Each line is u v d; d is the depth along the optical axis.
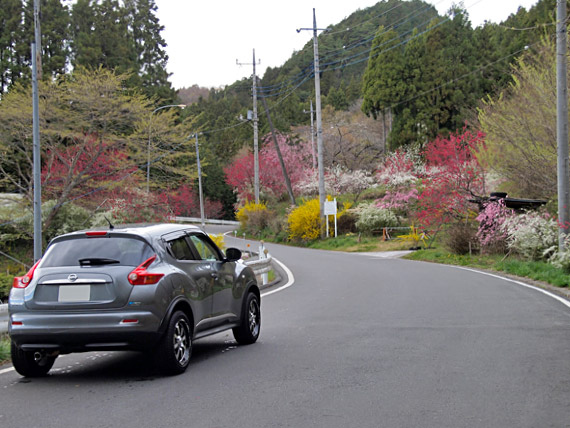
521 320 10.62
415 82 47.88
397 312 11.99
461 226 27.14
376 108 50.44
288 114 76.31
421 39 50.66
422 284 17.00
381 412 5.48
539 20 35.31
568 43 21.33
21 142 25.55
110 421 5.38
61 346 6.82
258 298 9.73
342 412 5.50
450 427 5.04
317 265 25.55
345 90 81.19
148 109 25.86
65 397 6.32
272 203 62.00
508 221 21.97
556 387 6.25
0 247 27.66
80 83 24.48
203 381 6.84
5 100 23.81
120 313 6.76
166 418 5.43
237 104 87.94
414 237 31.86
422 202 31.70
